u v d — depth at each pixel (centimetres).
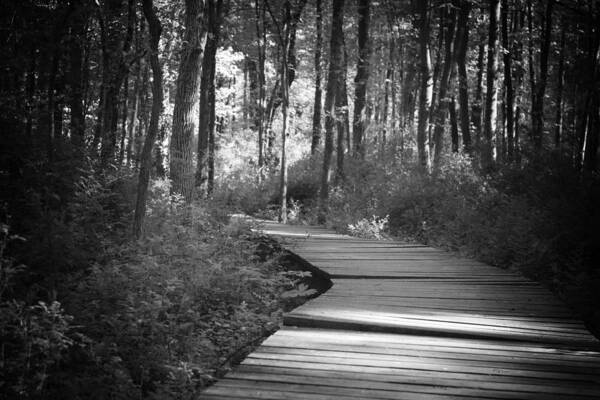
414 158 2731
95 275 813
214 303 905
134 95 2239
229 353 761
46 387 612
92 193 1120
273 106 3575
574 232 1282
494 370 570
